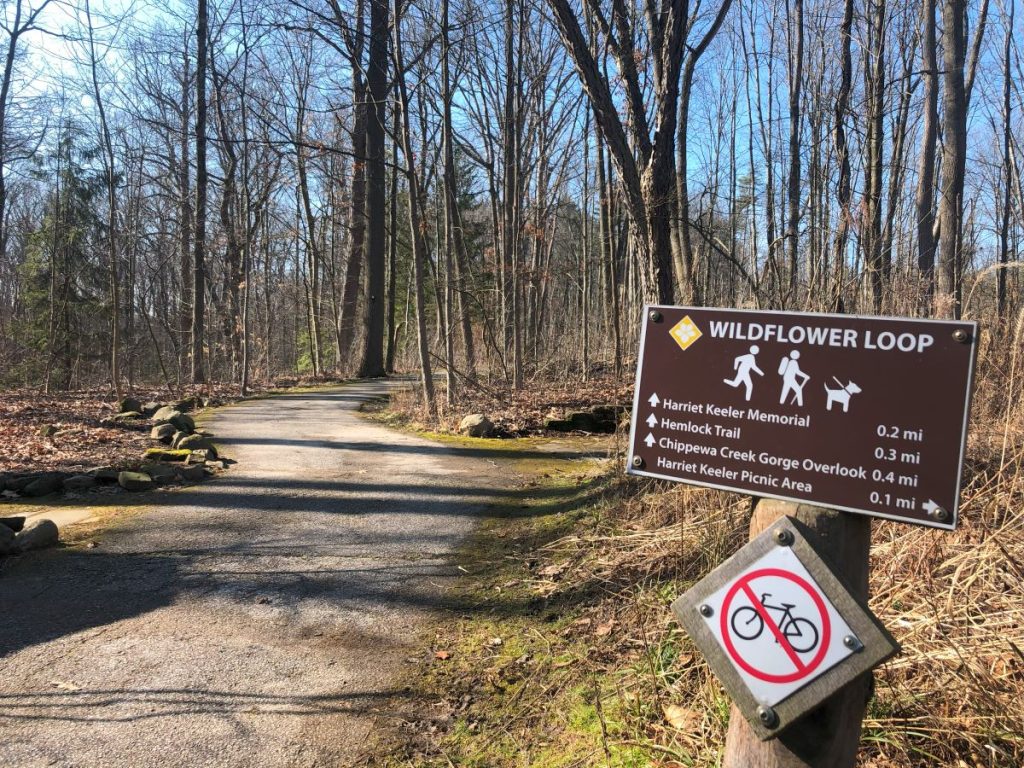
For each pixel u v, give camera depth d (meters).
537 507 6.48
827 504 1.66
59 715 3.22
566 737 3.03
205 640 3.97
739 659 1.69
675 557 4.42
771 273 8.12
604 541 5.12
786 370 1.72
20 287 28.91
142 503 6.59
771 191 14.21
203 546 5.46
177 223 20.92
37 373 23.77
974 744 2.35
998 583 3.18
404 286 33.81
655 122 7.00
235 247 20.55
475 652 3.87
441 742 3.09
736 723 1.82
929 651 2.74
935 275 12.01
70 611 4.31
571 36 6.51
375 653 3.86
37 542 5.34
